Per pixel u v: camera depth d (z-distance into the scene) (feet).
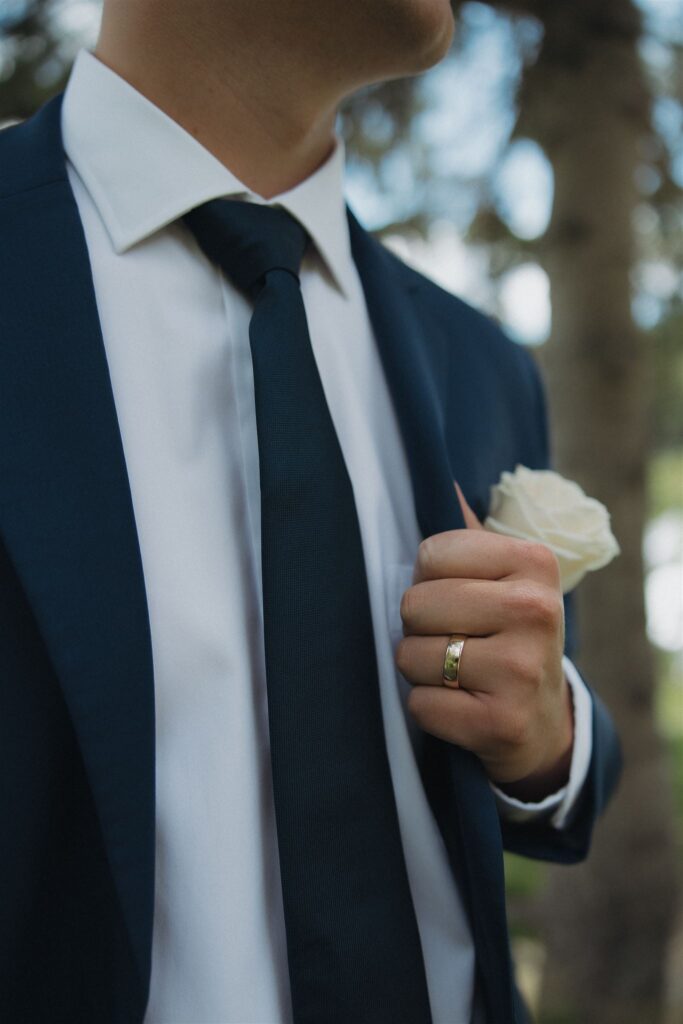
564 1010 5.17
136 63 1.79
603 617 5.08
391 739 1.75
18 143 1.77
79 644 1.49
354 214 2.06
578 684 1.96
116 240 1.73
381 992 1.56
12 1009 1.50
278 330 1.69
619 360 5.00
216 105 1.80
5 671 1.51
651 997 5.02
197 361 1.72
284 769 1.56
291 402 1.66
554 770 1.91
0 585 1.53
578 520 1.88
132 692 1.50
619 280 5.02
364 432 1.88
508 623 1.68
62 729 1.53
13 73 3.74
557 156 5.08
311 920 1.54
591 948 5.14
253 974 1.56
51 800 1.52
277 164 1.87
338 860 1.57
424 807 1.75
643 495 5.11
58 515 1.52
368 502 1.83
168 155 1.76
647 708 5.09
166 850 1.57
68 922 1.52
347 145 4.77
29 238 1.65
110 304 1.70
